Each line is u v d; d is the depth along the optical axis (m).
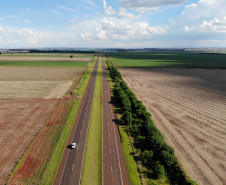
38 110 74.69
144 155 45.19
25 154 46.12
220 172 41.12
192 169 41.84
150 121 57.66
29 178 38.62
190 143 52.09
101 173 40.84
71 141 52.81
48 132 57.16
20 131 57.47
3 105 79.44
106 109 77.38
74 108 77.50
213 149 49.34
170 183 38.34
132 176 40.25
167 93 101.00
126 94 87.31
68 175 39.94
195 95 96.56
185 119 67.44
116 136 56.25
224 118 68.06
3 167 41.72
